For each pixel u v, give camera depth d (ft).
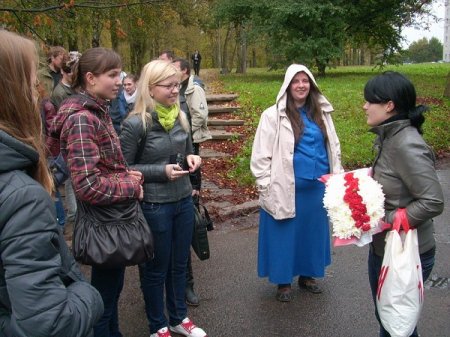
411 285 7.88
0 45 4.86
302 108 13.14
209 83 56.65
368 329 12.01
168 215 10.65
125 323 12.46
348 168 28.22
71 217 19.44
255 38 65.57
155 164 10.44
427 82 57.98
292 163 12.71
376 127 8.24
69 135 8.45
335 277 15.03
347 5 60.90
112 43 56.90
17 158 4.81
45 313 4.74
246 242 18.10
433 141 33.83
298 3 58.03
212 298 13.78
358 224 8.16
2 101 4.84
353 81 57.16
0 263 4.82
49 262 4.82
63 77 16.78
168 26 72.54
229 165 27.86
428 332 11.78
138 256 9.12
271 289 14.32
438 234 18.62
